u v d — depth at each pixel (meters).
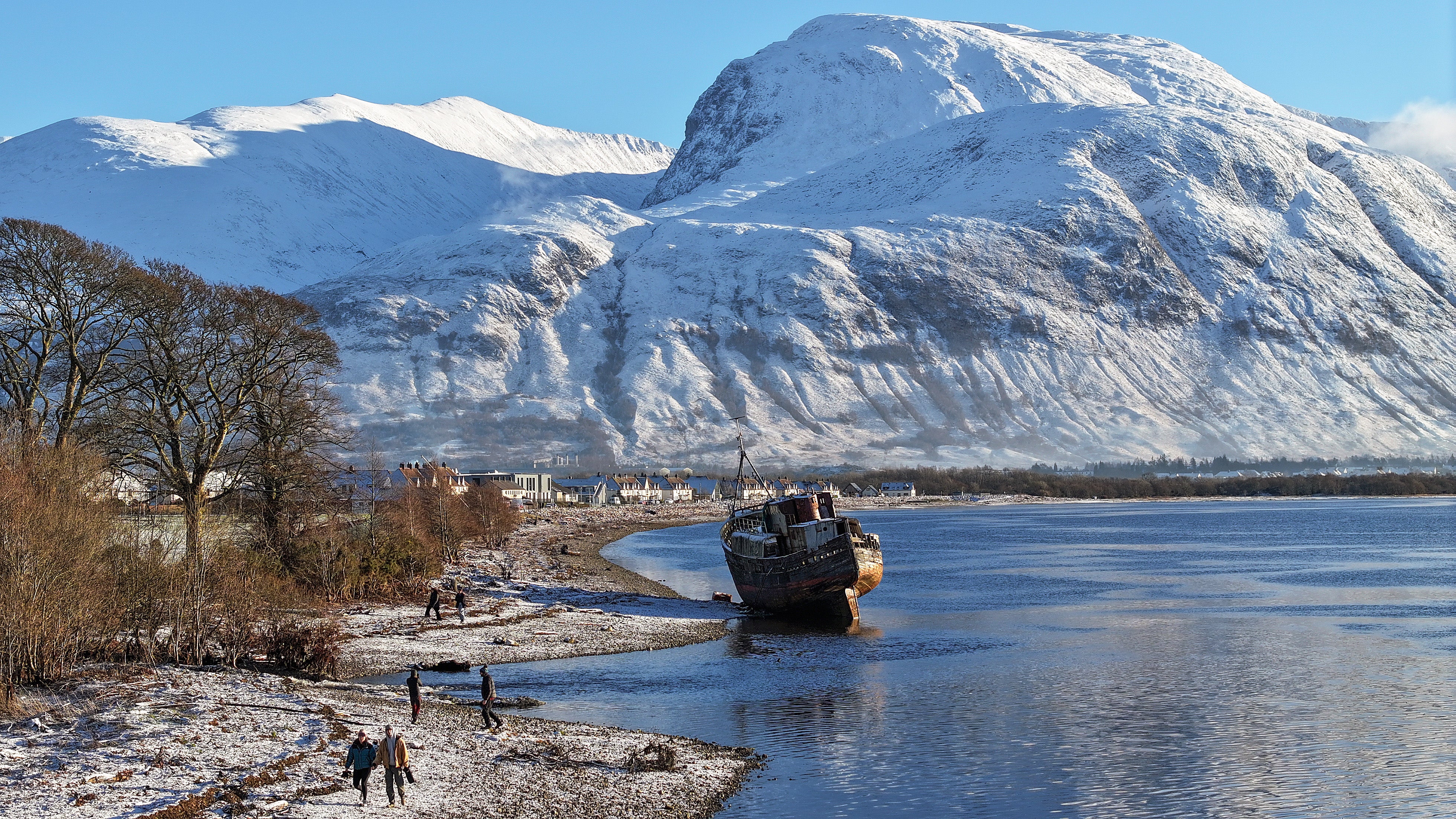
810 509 92.19
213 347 75.31
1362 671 62.41
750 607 89.56
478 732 44.53
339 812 34.00
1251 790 40.34
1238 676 60.91
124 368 73.00
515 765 40.22
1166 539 184.38
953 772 42.03
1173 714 51.91
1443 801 39.28
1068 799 39.22
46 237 69.56
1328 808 38.66
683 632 76.69
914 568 133.75
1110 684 58.81
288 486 78.25
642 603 93.31
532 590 98.88
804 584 82.94
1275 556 146.00
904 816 37.19
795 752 44.59
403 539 93.44
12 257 68.38
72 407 69.81
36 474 53.91
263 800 34.38
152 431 70.62
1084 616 87.06
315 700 47.56
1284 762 43.81
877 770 42.25
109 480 63.38
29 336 70.00
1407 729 48.91
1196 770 42.75
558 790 37.62
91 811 32.56
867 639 74.88
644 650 69.31
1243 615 86.56
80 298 70.88
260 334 76.44
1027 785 40.62
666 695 55.62
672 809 36.59
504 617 80.00
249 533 78.12
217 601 57.62
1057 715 51.31
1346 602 94.50
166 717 42.44
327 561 81.44
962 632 78.12
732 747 44.97
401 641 68.94
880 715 51.38
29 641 46.41
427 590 88.69
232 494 78.06
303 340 80.00
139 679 48.31
